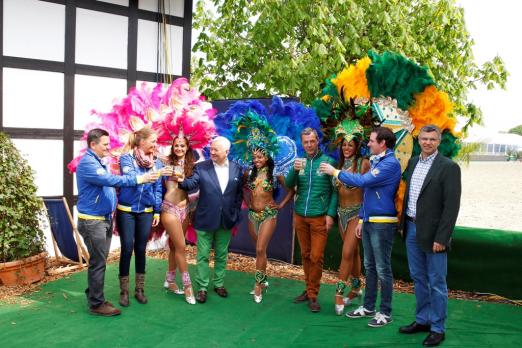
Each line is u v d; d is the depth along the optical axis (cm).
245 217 663
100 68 647
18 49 583
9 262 508
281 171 530
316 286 468
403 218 408
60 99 616
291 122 536
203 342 392
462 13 916
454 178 372
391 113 520
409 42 832
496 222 1230
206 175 481
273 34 838
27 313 446
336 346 386
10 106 581
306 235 475
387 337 404
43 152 607
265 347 384
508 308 478
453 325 431
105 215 439
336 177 427
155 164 477
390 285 426
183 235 484
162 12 697
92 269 440
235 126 502
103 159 484
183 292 509
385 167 405
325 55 812
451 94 905
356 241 448
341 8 852
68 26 616
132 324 426
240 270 607
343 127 448
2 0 568
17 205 516
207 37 938
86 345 383
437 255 382
